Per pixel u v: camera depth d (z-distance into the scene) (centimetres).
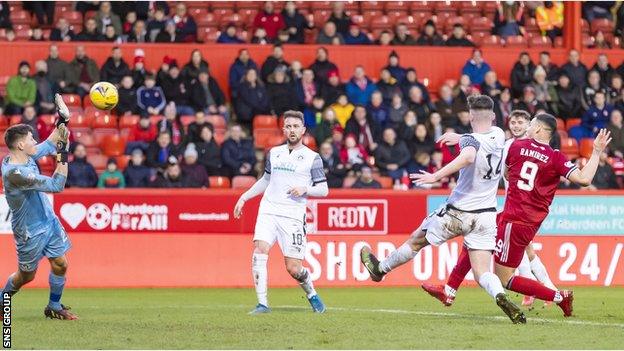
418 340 1869
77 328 2042
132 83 4544
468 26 5375
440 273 3562
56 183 2077
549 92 4725
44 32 5059
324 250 3512
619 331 2030
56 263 2172
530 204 2231
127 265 3475
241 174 4153
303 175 2330
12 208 2116
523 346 1805
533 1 5488
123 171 4066
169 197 3509
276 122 4581
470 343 1834
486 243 2202
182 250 3503
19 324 2112
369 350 1747
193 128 4156
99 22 4912
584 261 3609
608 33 5475
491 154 2156
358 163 4088
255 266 2352
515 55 5119
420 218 3556
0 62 4831
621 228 3641
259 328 2034
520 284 2284
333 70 4647
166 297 3048
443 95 4591
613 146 4562
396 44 5053
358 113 4350
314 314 2336
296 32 4984
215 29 5228
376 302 2820
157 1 5000
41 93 4484
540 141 2238
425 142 4306
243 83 4575
